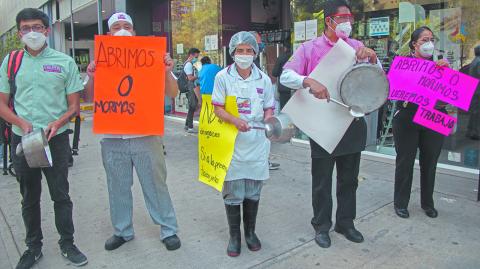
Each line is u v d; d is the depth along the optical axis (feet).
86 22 56.90
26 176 10.23
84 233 12.71
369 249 11.27
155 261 10.91
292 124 9.87
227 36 33.53
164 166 11.43
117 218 11.56
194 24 32.89
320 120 10.77
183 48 34.32
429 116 12.36
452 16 18.48
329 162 11.22
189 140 26.89
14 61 9.91
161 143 11.33
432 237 11.87
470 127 18.06
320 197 11.43
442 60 12.39
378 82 9.99
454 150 18.61
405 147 12.96
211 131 10.77
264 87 10.71
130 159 11.14
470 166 18.16
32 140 9.03
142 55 10.32
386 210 13.88
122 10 35.17
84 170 19.98
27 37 9.56
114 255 11.27
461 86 12.12
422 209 13.82
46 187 17.25
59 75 10.07
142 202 15.26
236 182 10.66
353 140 11.05
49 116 10.10
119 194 11.40
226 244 11.79
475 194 15.19
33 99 9.94
